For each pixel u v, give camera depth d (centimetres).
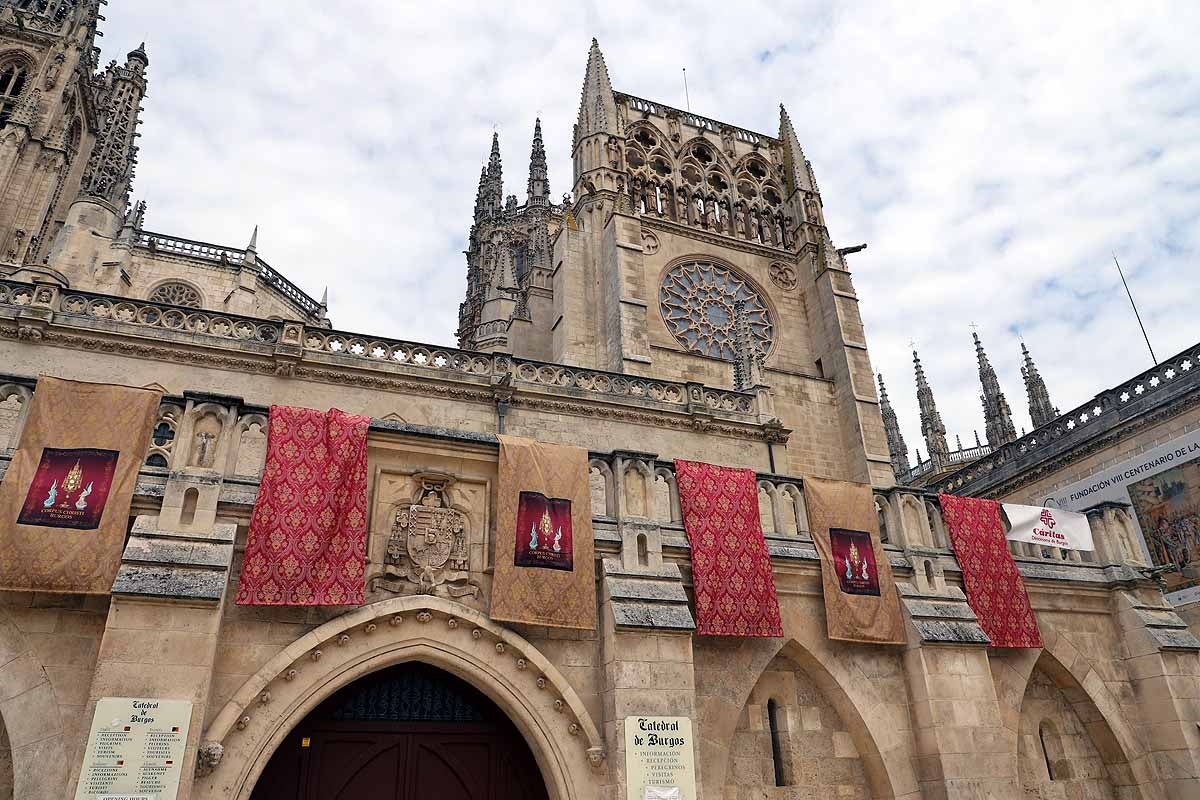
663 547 1667
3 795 1220
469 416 3212
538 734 1409
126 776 1112
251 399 2891
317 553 1380
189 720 1170
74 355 2722
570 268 4734
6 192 5706
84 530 1279
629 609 1513
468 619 1441
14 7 6544
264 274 6081
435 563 1495
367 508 1501
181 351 2850
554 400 3391
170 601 1227
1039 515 2169
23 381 1403
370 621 1383
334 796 1397
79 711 1207
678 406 3594
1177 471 3322
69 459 1325
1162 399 3416
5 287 2761
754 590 1691
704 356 4641
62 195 6419
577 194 5119
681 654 1511
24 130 5925
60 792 1151
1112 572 2150
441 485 1577
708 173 5594
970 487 4509
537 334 5116
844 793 1700
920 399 7525
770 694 1742
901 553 1931
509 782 1506
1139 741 1972
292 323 3056
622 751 1387
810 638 1752
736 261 5297
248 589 1302
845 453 4784
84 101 6925
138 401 1410
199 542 1320
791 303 5344
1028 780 1864
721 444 3641
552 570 1523
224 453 1437
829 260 5231
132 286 5319
